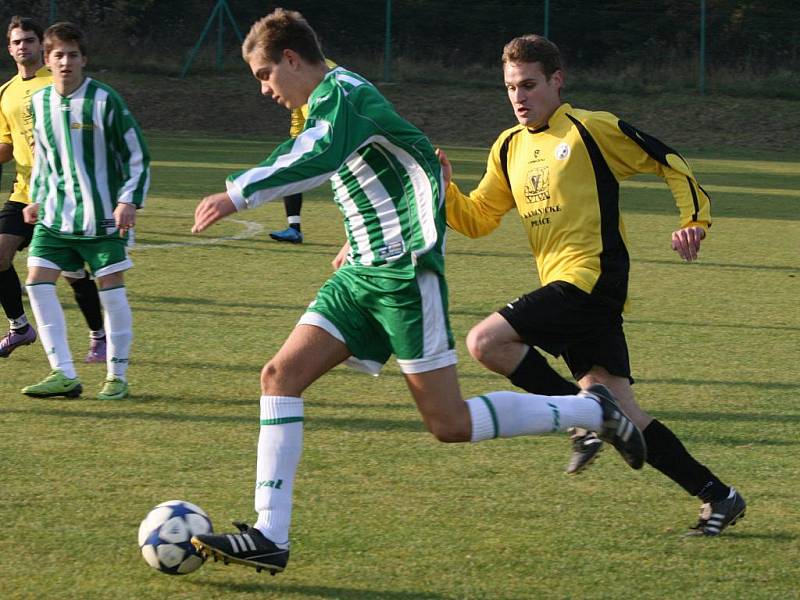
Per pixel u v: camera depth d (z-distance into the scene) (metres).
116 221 17.31
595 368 13.34
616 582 11.16
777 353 22.48
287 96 11.27
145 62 94.38
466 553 11.82
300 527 12.47
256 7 97.94
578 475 14.62
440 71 97.31
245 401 17.94
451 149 79.62
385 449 15.57
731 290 30.00
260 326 23.73
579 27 99.38
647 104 94.38
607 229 13.25
